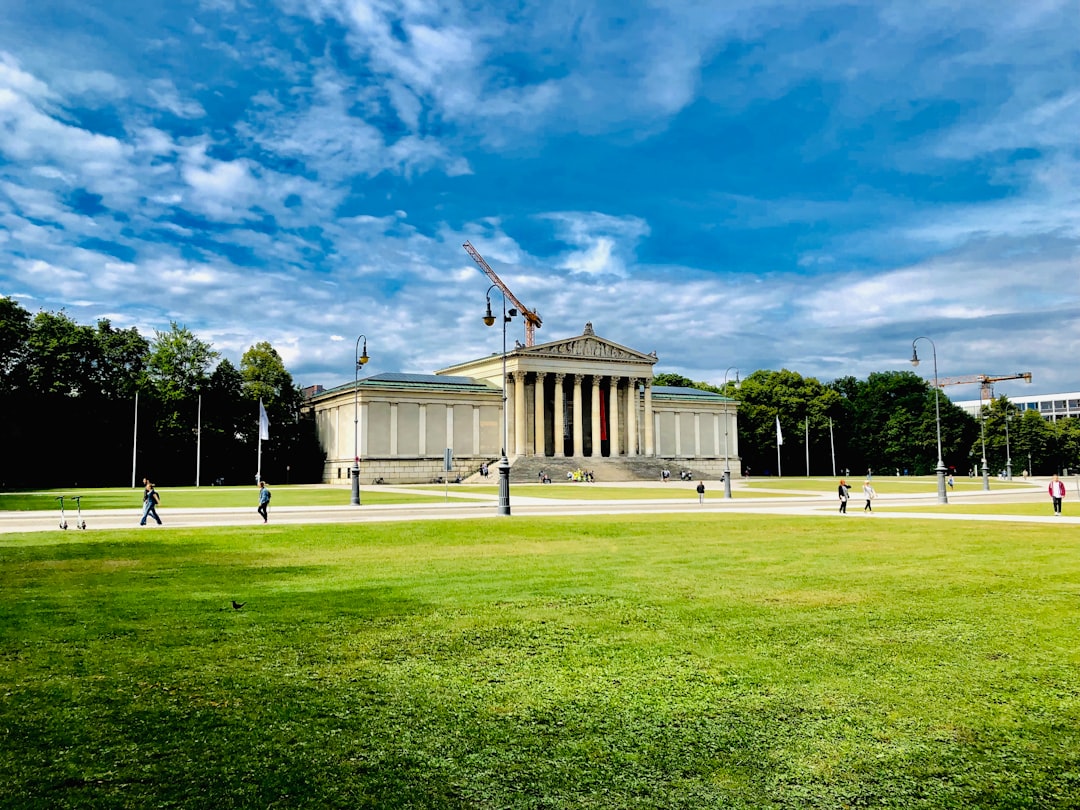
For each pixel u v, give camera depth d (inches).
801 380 6245.1
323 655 458.3
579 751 321.4
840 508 1717.5
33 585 697.6
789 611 571.8
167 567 812.0
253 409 4655.5
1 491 3058.6
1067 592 642.8
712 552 916.6
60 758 311.3
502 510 1590.8
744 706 372.2
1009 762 311.3
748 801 278.7
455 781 293.7
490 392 4977.9
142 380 4202.8
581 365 5132.9
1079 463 6441.9
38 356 3752.5
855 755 317.4
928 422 5974.4
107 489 3312.0
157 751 318.7
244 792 282.7
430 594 644.1
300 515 1612.9
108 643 484.7
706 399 5826.8
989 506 1915.6
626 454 5310.0
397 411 4665.4
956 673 421.1
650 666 435.2
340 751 320.5
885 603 599.2
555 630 516.7
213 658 452.1
